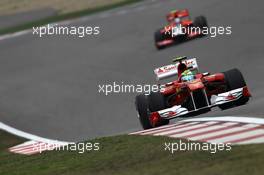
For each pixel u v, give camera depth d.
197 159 35.31
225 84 53.16
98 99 83.94
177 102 54.78
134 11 174.88
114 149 44.91
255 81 74.12
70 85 98.56
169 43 108.56
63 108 83.56
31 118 81.19
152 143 43.91
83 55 124.75
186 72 53.84
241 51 93.75
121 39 134.12
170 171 33.66
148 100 53.31
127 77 95.25
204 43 104.94
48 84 103.50
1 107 92.56
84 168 39.69
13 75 120.19
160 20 149.12
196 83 51.66
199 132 45.16
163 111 51.88
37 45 150.25
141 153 40.69
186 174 32.22
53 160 46.06
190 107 53.91
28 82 109.38
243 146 36.50
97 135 65.06
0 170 48.03
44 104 88.81
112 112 75.12
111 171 37.06
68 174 38.94
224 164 32.69
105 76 99.38
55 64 122.12
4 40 172.50
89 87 93.56
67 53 131.62
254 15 122.06
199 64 92.62
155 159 37.81
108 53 120.31
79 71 108.75
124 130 63.75
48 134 70.50
